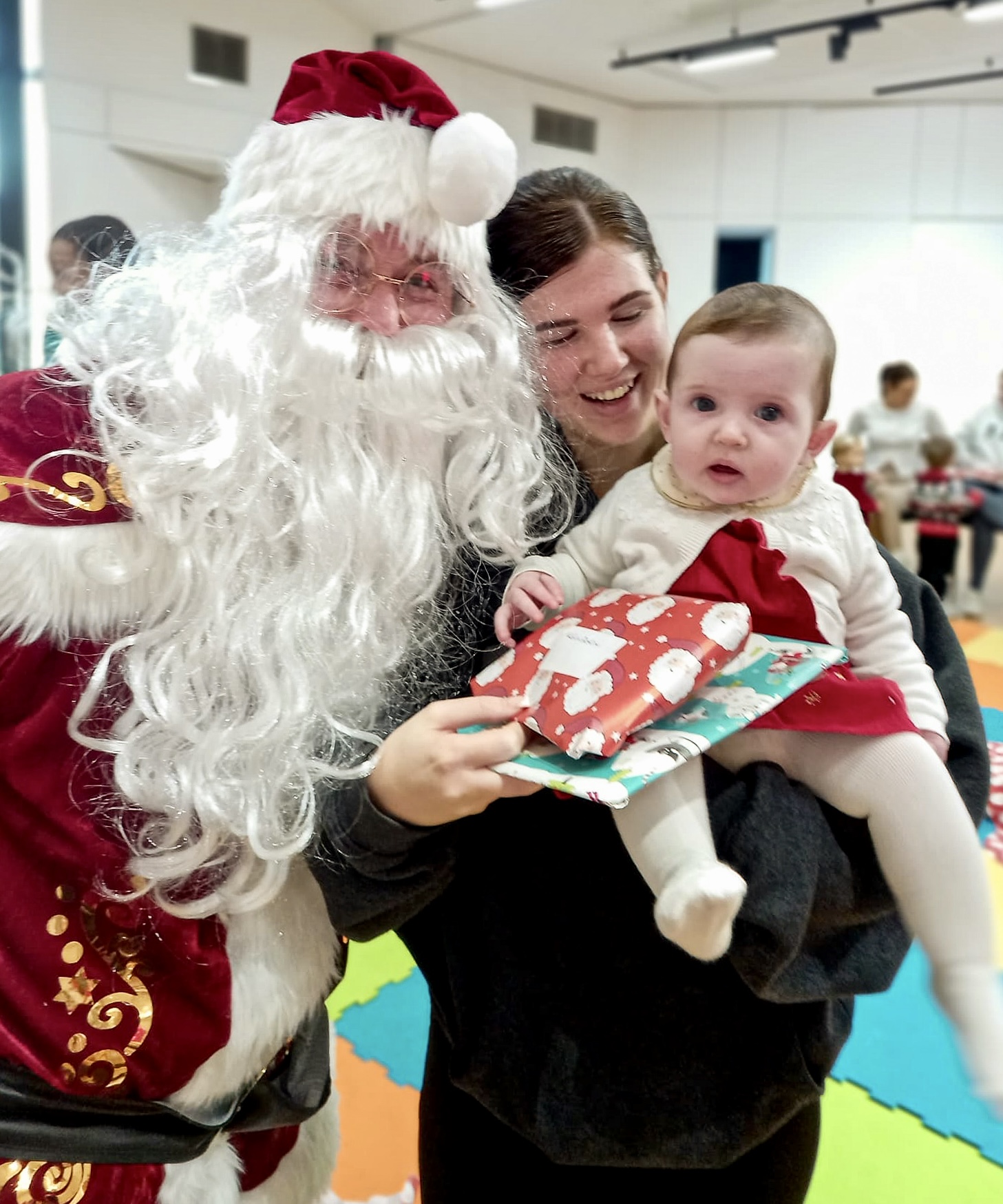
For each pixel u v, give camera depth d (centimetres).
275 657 78
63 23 479
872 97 778
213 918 84
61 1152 80
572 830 86
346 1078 175
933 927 76
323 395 84
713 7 597
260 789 76
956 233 792
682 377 88
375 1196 137
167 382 79
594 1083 86
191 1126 86
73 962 79
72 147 491
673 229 831
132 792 75
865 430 527
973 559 473
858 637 88
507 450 91
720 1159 86
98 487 77
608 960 86
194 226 93
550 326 103
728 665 78
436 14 614
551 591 87
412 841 74
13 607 75
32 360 346
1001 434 561
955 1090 175
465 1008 89
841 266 817
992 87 741
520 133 739
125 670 76
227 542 79
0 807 78
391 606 85
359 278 89
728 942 71
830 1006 87
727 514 88
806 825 77
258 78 560
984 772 87
